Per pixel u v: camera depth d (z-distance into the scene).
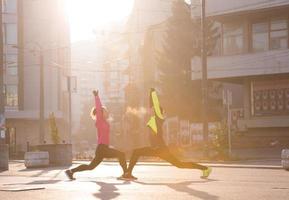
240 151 37.75
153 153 14.79
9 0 67.62
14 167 27.45
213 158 29.91
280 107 41.34
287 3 39.19
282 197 10.02
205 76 31.53
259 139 41.25
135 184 13.17
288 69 39.78
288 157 19.52
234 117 43.75
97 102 15.39
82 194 10.99
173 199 9.79
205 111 31.25
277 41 41.81
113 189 11.91
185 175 16.61
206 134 31.02
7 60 67.06
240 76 42.16
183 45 54.47
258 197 10.02
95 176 16.88
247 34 43.12
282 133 40.97
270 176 16.02
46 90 68.81
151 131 14.84
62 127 74.88
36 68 68.69
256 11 41.16
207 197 10.06
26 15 69.31
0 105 27.83
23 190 12.09
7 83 66.75
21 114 66.19
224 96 30.61
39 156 25.78
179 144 43.34
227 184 12.94
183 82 54.41
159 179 14.82
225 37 44.62
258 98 42.56
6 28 67.31
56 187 12.73
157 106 14.84
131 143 66.19
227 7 42.31
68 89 47.53
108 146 15.27
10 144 67.12
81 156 40.62
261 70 40.97
